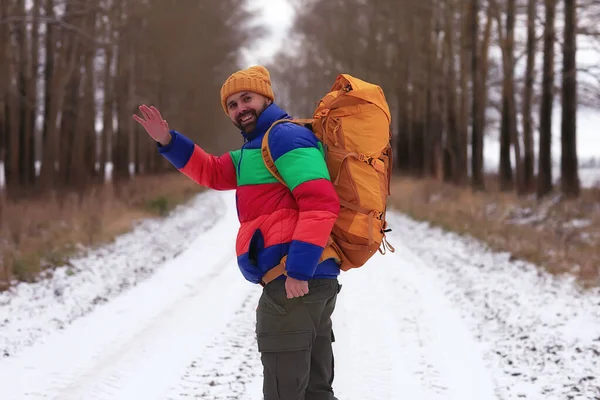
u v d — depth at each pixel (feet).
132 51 99.86
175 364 17.42
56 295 25.71
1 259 29.91
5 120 80.28
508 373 16.71
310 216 8.51
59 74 72.54
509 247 36.88
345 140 9.06
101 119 114.01
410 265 34.83
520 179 81.46
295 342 9.09
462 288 27.99
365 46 126.21
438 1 97.71
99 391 15.29
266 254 9.02
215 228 55.36
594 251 34.81
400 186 93.61
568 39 58.49
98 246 38.22
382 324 21.91
